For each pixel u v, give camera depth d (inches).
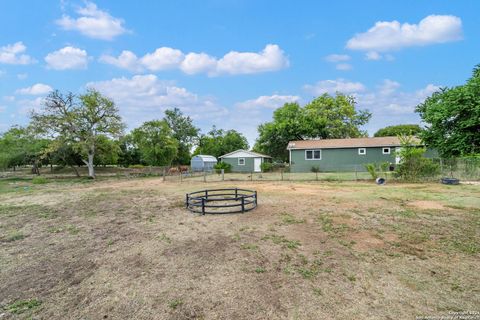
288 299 114.6
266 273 139.8
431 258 152.6
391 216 250.4
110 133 1039.6
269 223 239.5
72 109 976.9
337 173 821.9
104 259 168.6
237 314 105.1
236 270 144.6
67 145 991.0
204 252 172.9
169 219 271.9
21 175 1192.2
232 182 650.8
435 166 535.2
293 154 969.5
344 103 1342.3
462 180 512.4
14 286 136.1
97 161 1328.7
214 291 123.4
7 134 1170.6
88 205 376.8
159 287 129.3
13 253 185.0
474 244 172.6
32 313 111.6
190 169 1270.9
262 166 1073.5
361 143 900.6
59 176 1101.7
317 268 143.9
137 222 264.4
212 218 267.7
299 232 209.8
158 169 1258.6
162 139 1253.7
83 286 133.8
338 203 321.4
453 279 127.8
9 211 344.2
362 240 186.4
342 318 100.2
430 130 633.0
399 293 116.5
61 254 180.4
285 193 423.2
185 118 1863.9
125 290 127.9
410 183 507.2
